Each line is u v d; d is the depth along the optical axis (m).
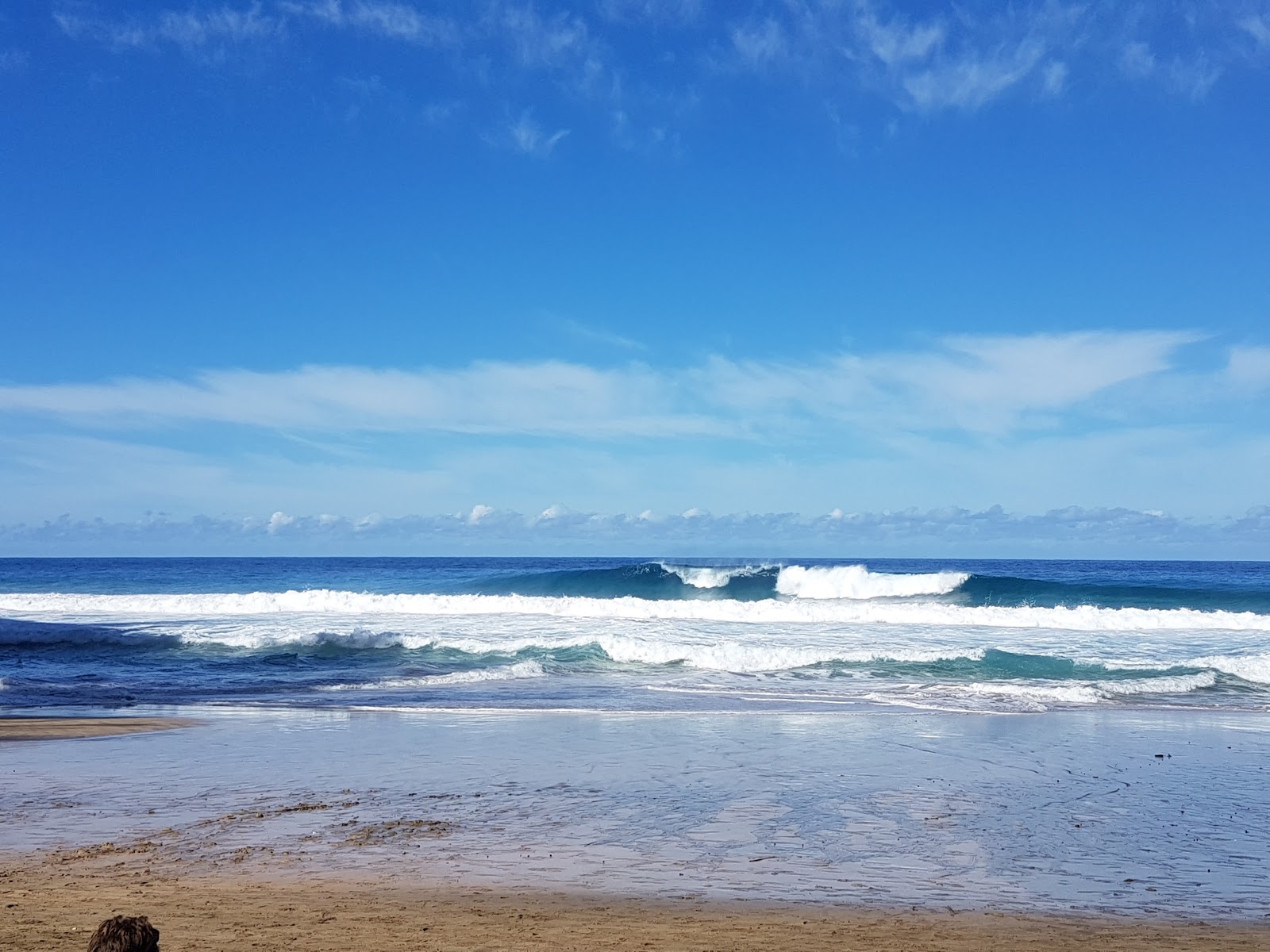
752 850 8.87
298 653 25.00
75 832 9.36
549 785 11.54
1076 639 27.27
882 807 10.57
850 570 42.66
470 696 19.20
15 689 20.05
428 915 6.83
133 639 26.00
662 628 29.19
